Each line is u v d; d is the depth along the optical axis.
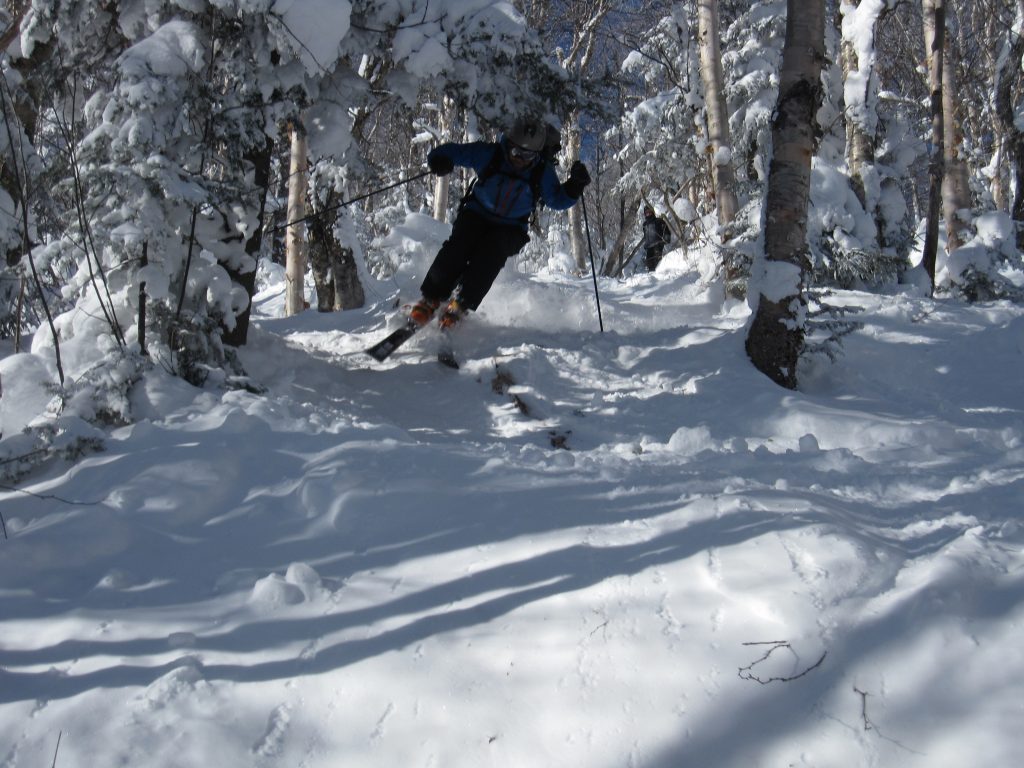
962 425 4.84
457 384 5.62
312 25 4.72
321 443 3.71
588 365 5.82
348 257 9.87
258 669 2.27
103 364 4.23
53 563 2.86
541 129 5.46
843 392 5.66
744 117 11.76
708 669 2.13
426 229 9.87
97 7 4.92
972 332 6.76
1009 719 1.91
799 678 2.09
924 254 10.05
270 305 14.06
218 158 4.82
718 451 4.04
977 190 13.91
